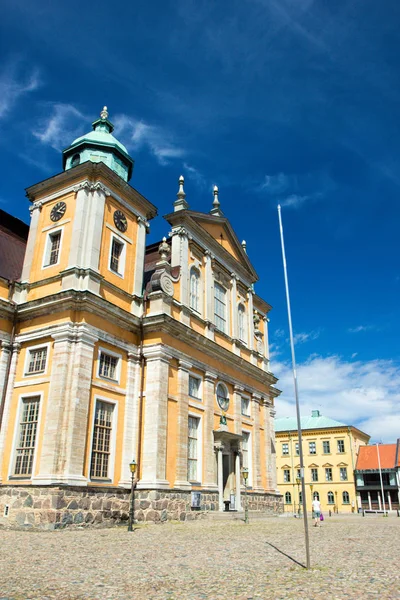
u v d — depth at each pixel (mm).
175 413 30141
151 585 9633
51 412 24344
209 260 38125
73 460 23750
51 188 31219
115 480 26422
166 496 27266
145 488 26766
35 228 30828
